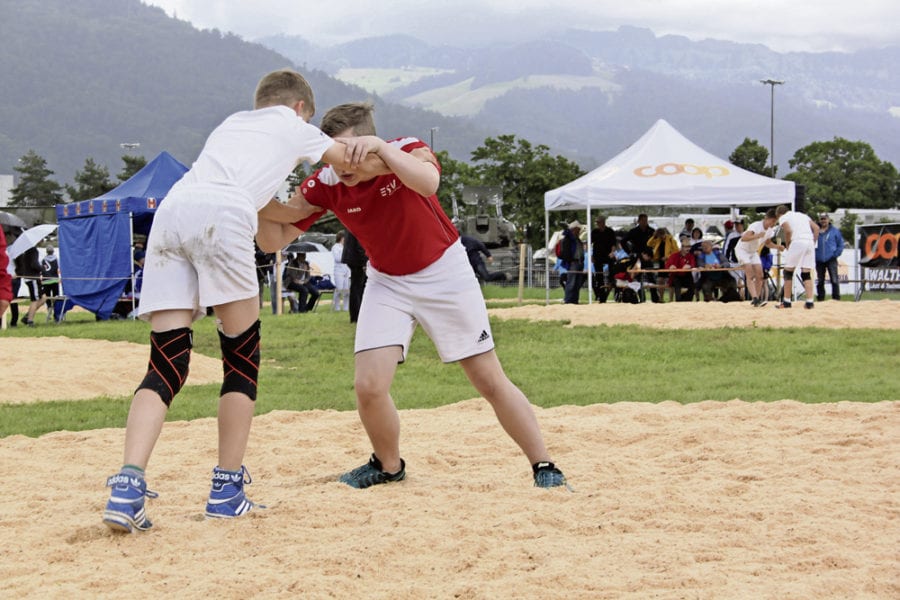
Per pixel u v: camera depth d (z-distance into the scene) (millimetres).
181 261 4363
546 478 5145
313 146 4559
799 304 19031
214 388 10945
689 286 22234
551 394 9922
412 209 4828
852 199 67438
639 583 3477
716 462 5816
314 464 6164
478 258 22734
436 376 12055
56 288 23562
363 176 4645
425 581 3617
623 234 26547
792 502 4707
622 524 4328
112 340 16172
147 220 23047
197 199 4312
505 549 3957
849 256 28609
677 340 15055
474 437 6859
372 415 5156
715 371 12156
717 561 3799
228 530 4309
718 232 34312
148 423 4254
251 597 3432
